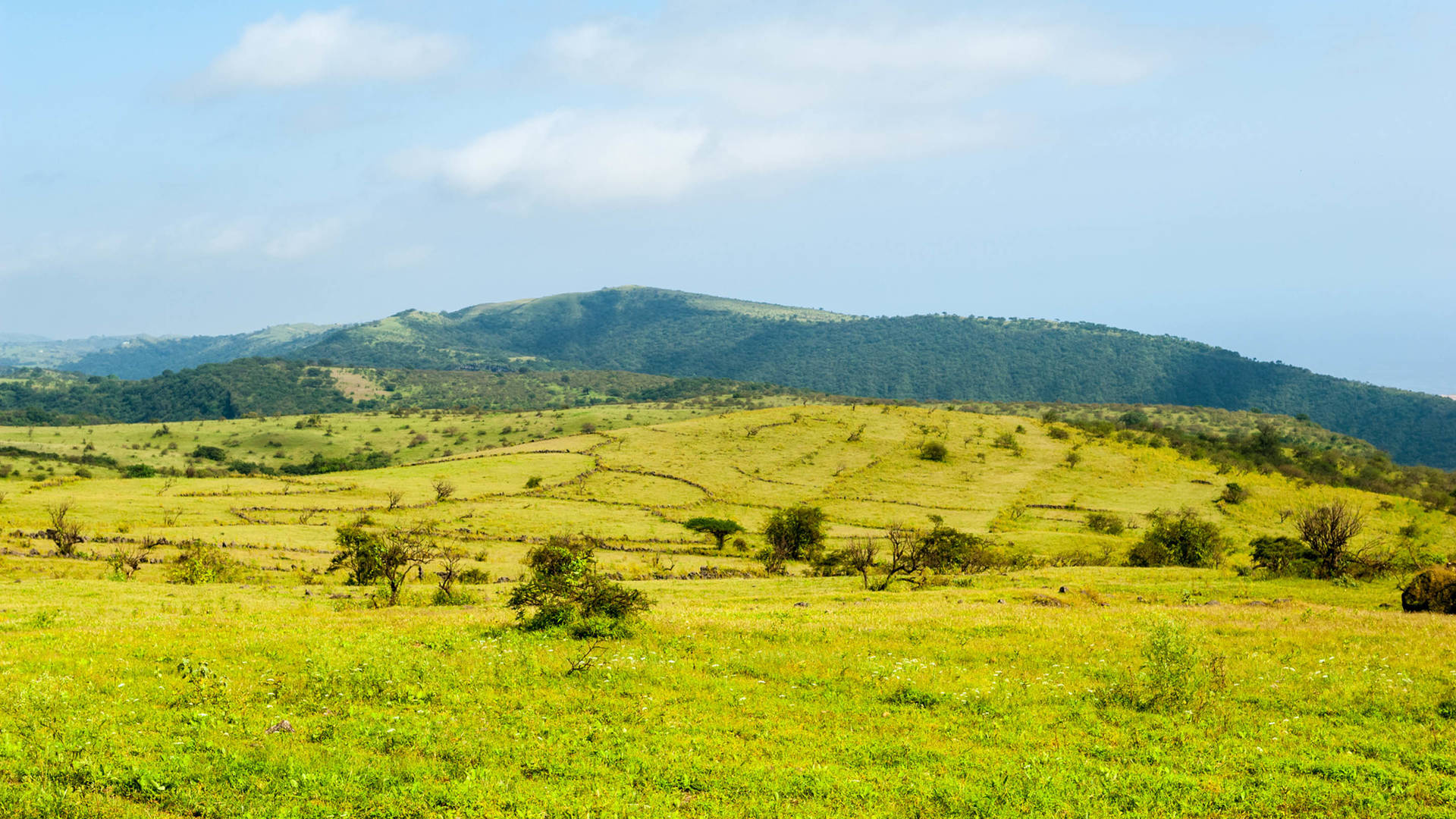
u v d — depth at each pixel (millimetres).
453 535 85188
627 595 23562
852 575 58094
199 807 11227
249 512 91000
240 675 17406
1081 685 18406
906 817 11570
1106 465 138125
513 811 11461
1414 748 14211
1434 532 100312
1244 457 149125
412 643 21000
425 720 14969
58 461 175125
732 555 82750
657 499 112500
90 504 89312
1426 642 22203
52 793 11188
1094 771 13258
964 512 109875
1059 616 27812
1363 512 109625
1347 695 17156
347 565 54594
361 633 22203
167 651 19141
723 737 14656
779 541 77375
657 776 12820
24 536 68875
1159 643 17781
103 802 11125
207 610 32812
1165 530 71125
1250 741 14672
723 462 137000
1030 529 99750
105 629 22672
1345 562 50188
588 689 17250
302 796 11648
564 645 20969
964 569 57875
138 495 97375
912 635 23609
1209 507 113562
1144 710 16656
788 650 21484
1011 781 12750
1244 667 19641
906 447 149375
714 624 24438
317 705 15648
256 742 13547
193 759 12711
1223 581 45094
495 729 14727
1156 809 11898
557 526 93125
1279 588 40219
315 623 24797
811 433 158375
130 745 13172
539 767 13125
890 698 17359
